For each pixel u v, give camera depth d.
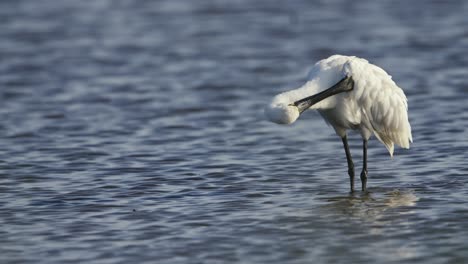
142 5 36.97
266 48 29.28
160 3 37.31
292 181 16.06
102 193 15.47
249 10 35.62
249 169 16.86
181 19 34.31
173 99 23.16
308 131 19.67
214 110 21.97
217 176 16.41
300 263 12.06
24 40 31.19
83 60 28.14
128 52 29.16
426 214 13.91
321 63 15.34
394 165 16.91
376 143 18.48
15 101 23.30
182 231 13.44
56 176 16.61
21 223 13.99
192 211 14.37
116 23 33.72
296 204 14.68
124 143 19.05
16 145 19.00
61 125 20.72
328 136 19.22
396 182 15.81
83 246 12.93
